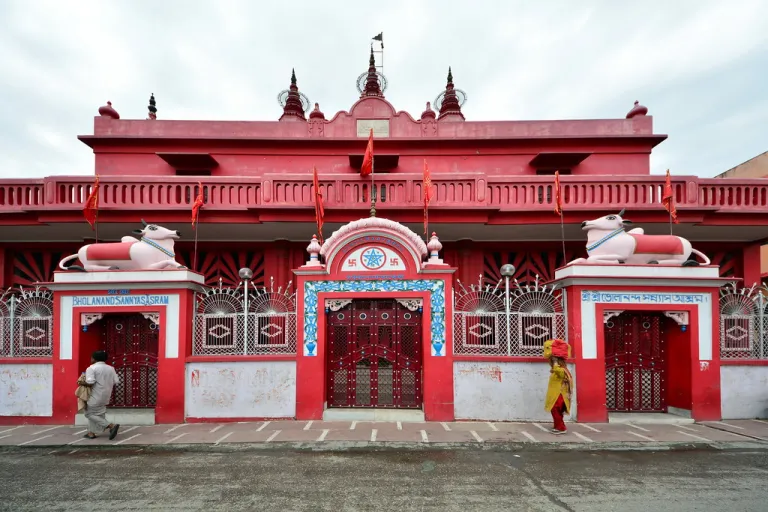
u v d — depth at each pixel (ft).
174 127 45.19
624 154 44.70
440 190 34.53
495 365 25.53
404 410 25.96
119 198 34.19
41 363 26.13
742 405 25.54
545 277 40.19
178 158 41.52
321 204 31.50
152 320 26.30
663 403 26.43
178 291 25.86
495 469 18.08
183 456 19.94
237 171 44.39
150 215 33.88
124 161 44.29
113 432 22.22
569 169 44.14
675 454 19.95
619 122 45.44
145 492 16.05
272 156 44.73
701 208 33.30
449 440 21.58
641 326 26.89
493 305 26.53
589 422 24.71
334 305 26.32
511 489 16.14
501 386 25.38
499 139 43.98
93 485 16.74
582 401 24.85
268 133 45.52
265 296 27.09
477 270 40.09
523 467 18.30
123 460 19.52
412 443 21.16
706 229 36.42
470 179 34.45
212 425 24.73
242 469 18.22
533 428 23.65
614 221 26.30
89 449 21.06
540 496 15.55
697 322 25.39
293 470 18.04
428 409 25.26
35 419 25.68
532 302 26.25
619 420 24.93
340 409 26.13
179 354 25.57
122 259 26.11
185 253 40.63
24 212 33.71
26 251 40.75
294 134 45.55
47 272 40.60
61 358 25.93
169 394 25.41
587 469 18.10
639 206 33.96
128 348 27.40
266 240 39.70
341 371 26.81
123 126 44.96
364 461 19.06
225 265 40.50
